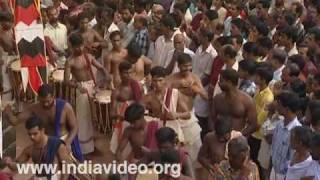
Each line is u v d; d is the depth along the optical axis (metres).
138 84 8.84
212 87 9.42
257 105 8.18
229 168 6.39
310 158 6.46
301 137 6.41
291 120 7.17
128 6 12.01
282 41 10.03
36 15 9.09
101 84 10.16
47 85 7.84
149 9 12.59
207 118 9.40
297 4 12.96
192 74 8.77
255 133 8.17
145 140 7.45
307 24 11.91
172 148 6.51
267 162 7.92
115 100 8.80
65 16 12.40
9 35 10.82
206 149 7.31
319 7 12.38
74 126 7.89
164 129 6.78
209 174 7.39
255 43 9.58
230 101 8.08
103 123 10.10
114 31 10.32
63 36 11.57
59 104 7.79
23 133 9.82
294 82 8.23
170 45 10.44
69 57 10.29
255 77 8.32
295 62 8.99
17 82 10.45
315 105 7.34
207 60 9.77
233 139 6.56
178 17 11.14
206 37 9.81
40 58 9.23
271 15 12.17
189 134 8.36
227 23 12.06
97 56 11.56
